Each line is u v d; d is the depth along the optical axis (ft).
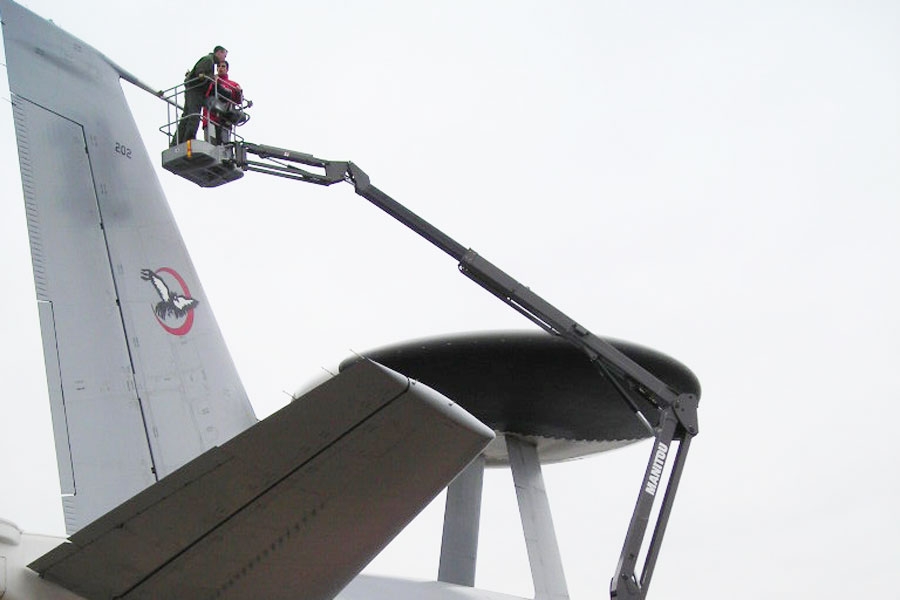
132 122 40.65
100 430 35.78
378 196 56.95
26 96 38.34
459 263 57.77
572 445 74.08
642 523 54.44
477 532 71.51
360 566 24.98
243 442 21.34
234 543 23.48
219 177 51.96
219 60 50.67
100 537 22.62
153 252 39.01
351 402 21.15
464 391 66.23
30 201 37.40
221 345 39.29
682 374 62.49
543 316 57.21
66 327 36.45
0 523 25.26
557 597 67.46
